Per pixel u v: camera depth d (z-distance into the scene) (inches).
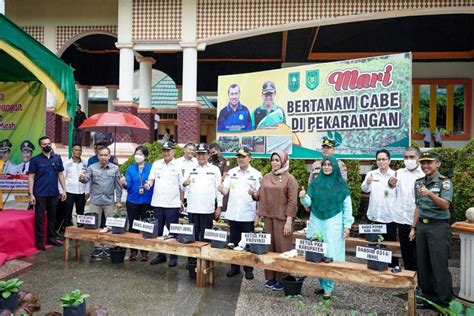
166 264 239.1
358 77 269.4
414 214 190.9
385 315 169.3
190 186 228.2
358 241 259.8
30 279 206.2
